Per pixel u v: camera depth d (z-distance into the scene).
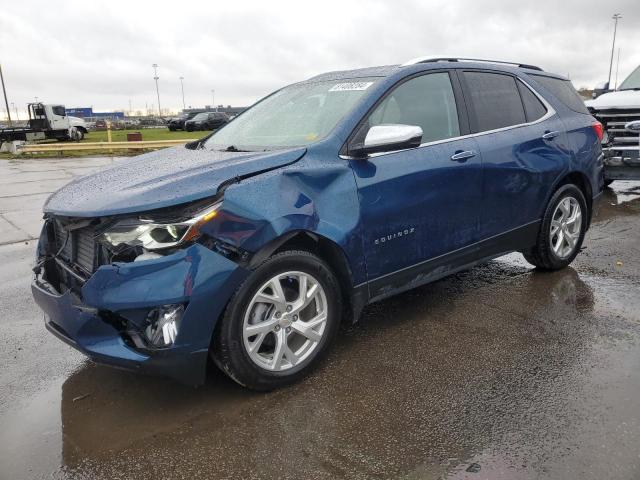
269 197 3.02
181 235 2.77
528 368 3.36
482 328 3.96
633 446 2.58
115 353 2.84
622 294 4.50
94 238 2.90
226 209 2.87
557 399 3.01
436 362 3.49
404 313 4.29
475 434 2.74
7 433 2.93
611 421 2.78
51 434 2.91
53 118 31.00
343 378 3.34
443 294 4.66
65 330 3.01
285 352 3.20
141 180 3.14
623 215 7.46
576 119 5.11
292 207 3.08
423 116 3.90
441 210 3.86
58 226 3.37
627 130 8.23
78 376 3.55
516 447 2.62
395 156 3.62
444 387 3.19
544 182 4.64
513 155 4.34
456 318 4.15
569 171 4.86
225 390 3.26
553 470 2.45
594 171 5.20
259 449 2.70
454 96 4.14
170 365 2.85
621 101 8.32
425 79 4.00
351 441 2.73
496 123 4.35
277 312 3.15
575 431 2.71
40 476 2.58
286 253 3.12
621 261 5.40
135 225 2.78
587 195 5.26
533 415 2.87
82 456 2.71
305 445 2.71
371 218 3.45
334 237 3.25
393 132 3.32
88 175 3.74
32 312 4.68
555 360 3.44
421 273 3.86
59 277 3.26
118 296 2.75
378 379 3.31
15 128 30.38
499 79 4.55
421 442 2.70
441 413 2.94
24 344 4.04
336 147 3.40
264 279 3.03
